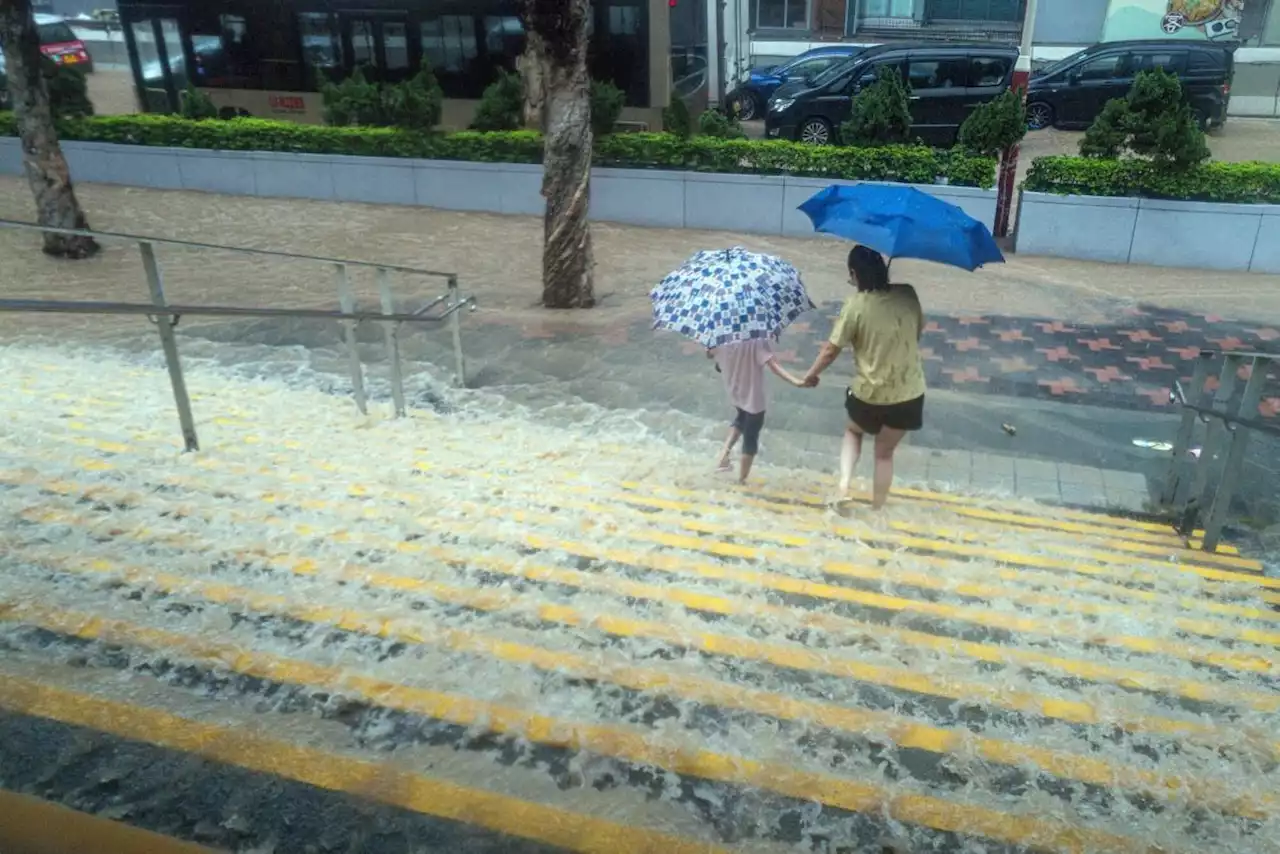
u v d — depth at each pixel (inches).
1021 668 147.8
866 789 111.6
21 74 486.6
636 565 178.1
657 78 657.0
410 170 645.3
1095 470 290.0
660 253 550.6
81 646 125.5
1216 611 183.8
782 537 206.1
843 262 534.3
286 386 336.8
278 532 174.6
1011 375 380.8
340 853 94.7
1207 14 967.0
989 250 209.0
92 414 262.7
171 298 457.4
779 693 132.8
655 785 109.9
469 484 223.8
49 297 455.8
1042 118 867.4
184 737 107.9
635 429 312.7
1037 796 113.5
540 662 133.0
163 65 762.8
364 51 714.8
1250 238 511.8
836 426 322.0
